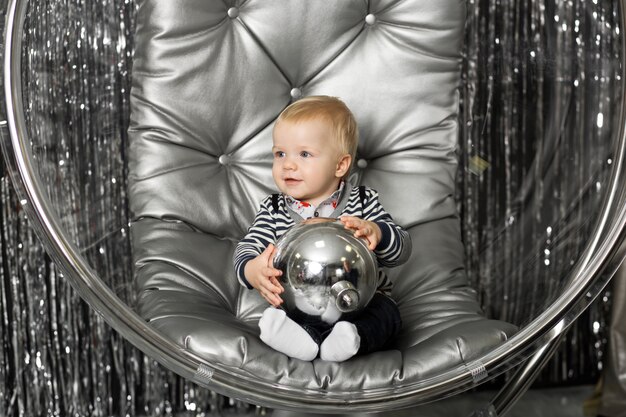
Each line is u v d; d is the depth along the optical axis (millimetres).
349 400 1079
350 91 1512
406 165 1490
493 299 1744
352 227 1178
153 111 1420
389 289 1307
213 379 1081
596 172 1637
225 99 1466
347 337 1088
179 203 1393
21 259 1698
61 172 1442
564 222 1619
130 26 1575
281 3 1485
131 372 1800
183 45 1426
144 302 1251
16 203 1679
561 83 1747
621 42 1290
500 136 1803
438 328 1229
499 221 1817
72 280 1109
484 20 1769
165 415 1829
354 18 1517
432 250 1412
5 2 1194
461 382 1104
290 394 1075
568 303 1119
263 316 1105
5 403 1730
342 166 1313
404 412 1773
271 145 1500
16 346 1718
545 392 1910
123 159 1547
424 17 1497
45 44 1424
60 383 1760
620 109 1255
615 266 1146
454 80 1521
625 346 1690
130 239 1434
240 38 1482
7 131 1146
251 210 1477
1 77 1166
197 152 1451
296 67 1519
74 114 1485
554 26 1743
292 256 1130
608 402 1720
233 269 1381
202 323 1146
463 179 1812
